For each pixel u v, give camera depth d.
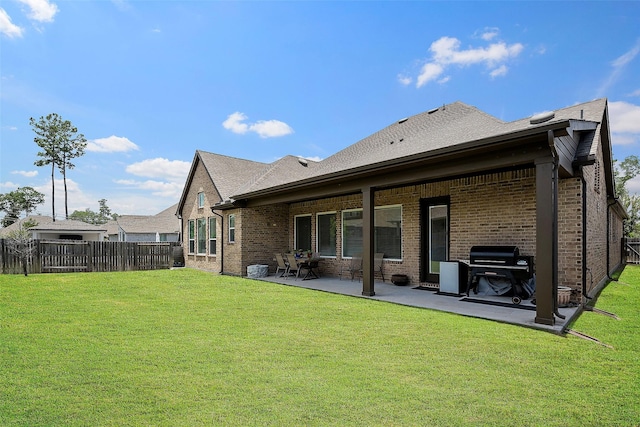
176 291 10.05
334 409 3.16
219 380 3.77
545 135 5.61
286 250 15.16
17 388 3.59
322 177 9.45
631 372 3.98
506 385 3.64
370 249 8.84
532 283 7.79
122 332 5.66
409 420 2.98
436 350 4.70
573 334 5.41
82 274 15.06
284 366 4.16
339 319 6.45
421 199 10.38
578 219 7.51
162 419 3.00
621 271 15.47
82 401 3.32
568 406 3.23
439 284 9.36
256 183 15.88
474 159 6.77
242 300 8.50
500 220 8.62
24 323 6.27
